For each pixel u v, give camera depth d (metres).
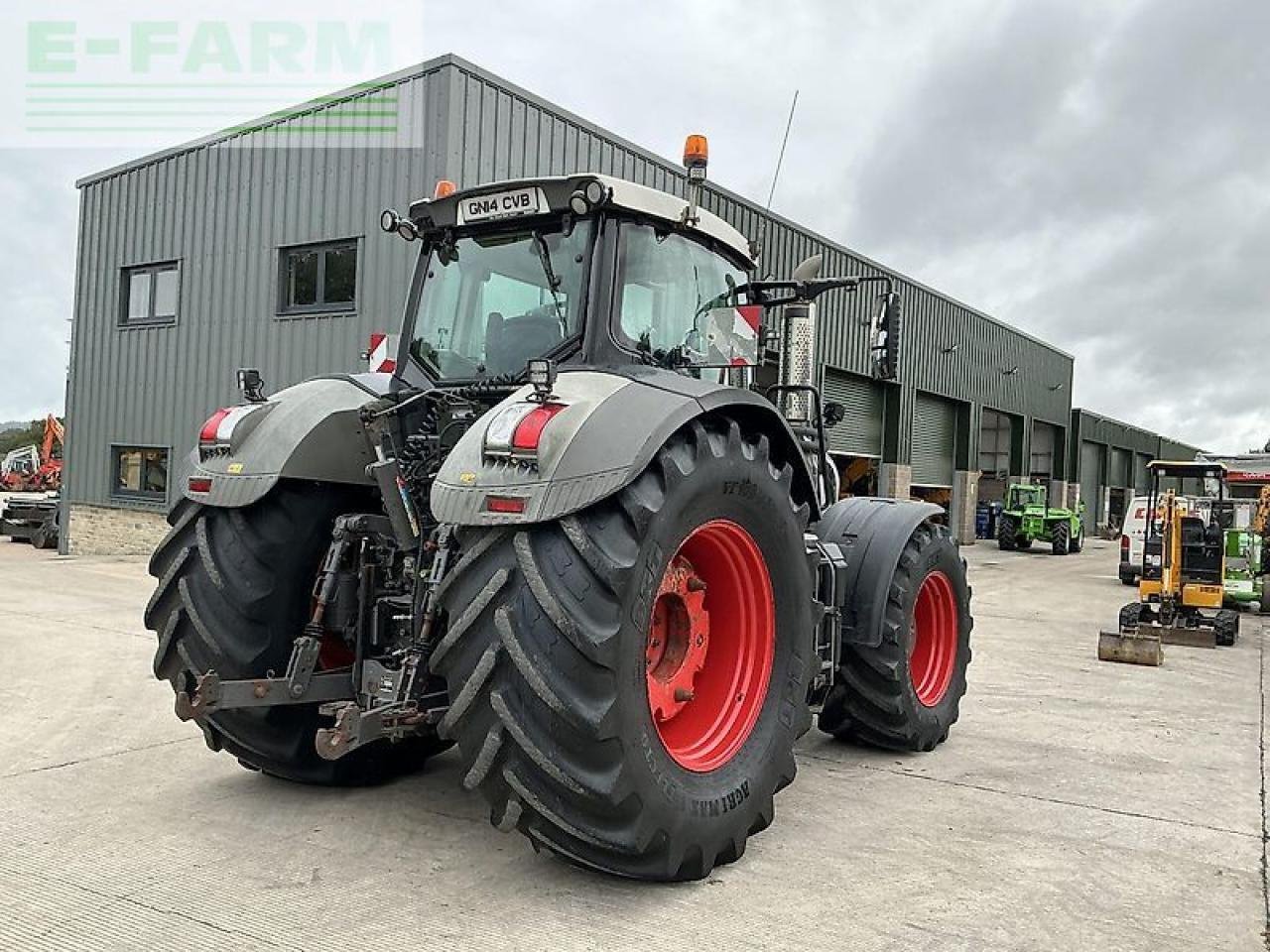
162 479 15.65
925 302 24.73
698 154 4.22
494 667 3.05
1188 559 10.75
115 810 4.04
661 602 3.65
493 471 3.13
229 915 3.07
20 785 4.35
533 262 3.96
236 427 3.95
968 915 3.26
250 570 3.87
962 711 6.46
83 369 16.62
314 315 13.45
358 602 3.87
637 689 3.12
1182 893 3.51
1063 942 3.09
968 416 27.91
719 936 3.03
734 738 3.71
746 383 4.60
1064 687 7.43
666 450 3.29
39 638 8.20
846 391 22.28
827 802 4.43
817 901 3.31
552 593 3.00
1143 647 8.68
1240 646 10.44
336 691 3.85
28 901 3.15
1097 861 3.80
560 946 2.92
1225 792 4.75
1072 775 4.97
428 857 3.59
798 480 4.18
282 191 13.78
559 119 13.07
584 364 3.74
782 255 18.27
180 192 15.07
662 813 3.19
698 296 4.30
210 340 14.74
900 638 5.04
